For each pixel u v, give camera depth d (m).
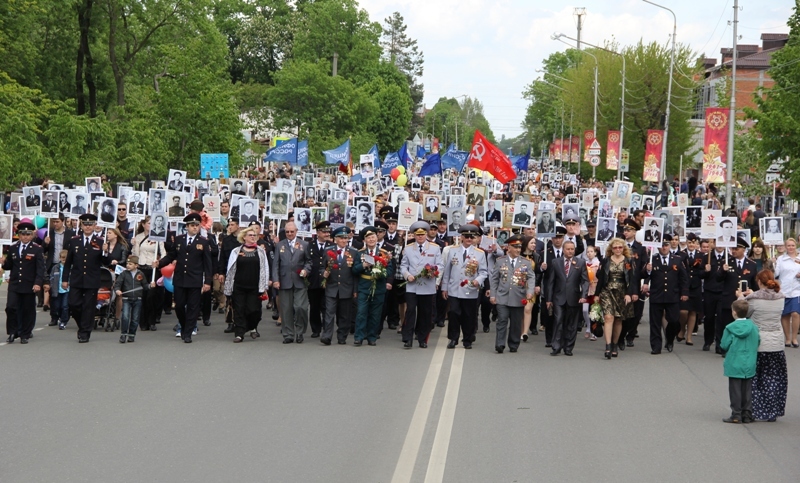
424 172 38.78
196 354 15.14
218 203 20.39
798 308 17.28
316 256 16.86
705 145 34.34
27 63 43.28
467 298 16.11
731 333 10.92
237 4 97.81
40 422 10.36
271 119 72.94
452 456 9.13
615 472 8.69
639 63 65.88
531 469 8.72
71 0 42.34
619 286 15.70
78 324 16.33
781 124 30.69
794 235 34.47
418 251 16.20
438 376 13.44
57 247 18.98
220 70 50.59
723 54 82.44
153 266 16.80
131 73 48.34
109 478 8.32
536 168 94.31
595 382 13.32
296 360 14.67
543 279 17.94
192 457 9.00
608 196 32.34
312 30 90.31
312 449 9.32
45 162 31.97
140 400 11.51
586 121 71.88
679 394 12.59
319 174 44.28
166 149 37.19
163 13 45.75
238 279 16.47
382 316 18.06
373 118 83.44
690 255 16.98
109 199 18.98
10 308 15.82
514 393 12.30
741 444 9.91
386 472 8.55
